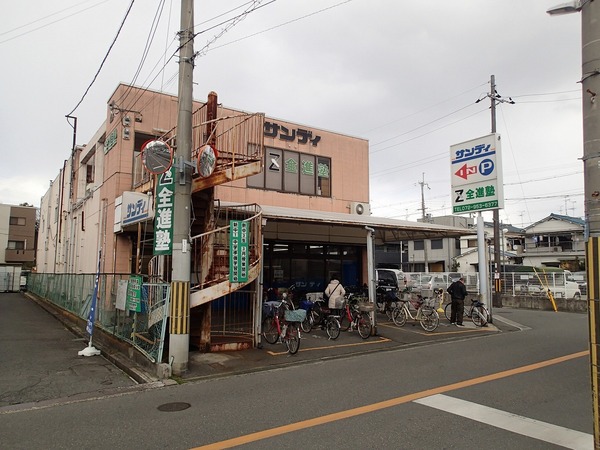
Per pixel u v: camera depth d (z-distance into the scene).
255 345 10.02
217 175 9.02
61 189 24.14
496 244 23.47
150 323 8.08
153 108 13.85
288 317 9.36
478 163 14.54
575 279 27.09
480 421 4.96
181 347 7.64
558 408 5.45
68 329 13.72
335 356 9.23
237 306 10.94
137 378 7.38
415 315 14.77
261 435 4.61
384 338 11.49
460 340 11.37
